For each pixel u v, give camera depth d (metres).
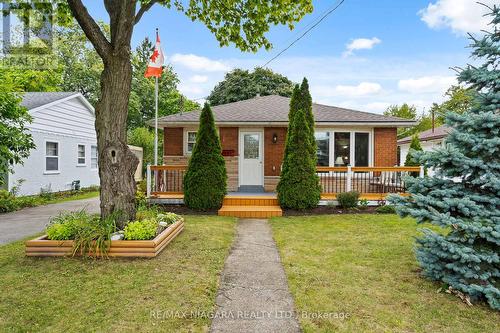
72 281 3.55
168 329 2.62
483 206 3.46
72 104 15.52
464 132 3.73
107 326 2.63
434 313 2.98
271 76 27.86
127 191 5.12
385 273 4.03
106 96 5.04
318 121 10.86
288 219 7.79
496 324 2.80
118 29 4.97
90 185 17.34
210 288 3.49
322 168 9.39
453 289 3.44
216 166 8.73
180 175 11.25
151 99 28.55
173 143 11.65
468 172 3.57
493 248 3.42
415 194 3.84
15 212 9.10
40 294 3.21
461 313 2.99
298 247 5.25
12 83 9.85
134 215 5.25
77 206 10.38
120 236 4.61
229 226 6.85
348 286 3.61
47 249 4.39
